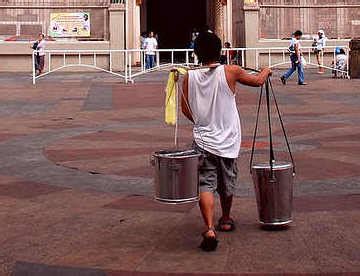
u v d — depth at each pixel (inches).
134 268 221.6
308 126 552.7
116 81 1052.5
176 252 237.6
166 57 1695.4
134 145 470.9
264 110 671.8
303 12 1411.2
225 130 243.8
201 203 237.9
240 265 221.8
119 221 281.3
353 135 502.6
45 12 1362.0
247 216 285.4
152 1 1755.7
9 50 1321.4
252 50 1171.9
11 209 304.5
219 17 1467.8
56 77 1162.6
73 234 262.7
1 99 808.3
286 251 235.6
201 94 243.1
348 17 1427.2
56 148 467.2
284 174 258.2
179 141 482.9
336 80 1045.8
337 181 351.9
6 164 414.6
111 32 1343.5
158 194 231.0
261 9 1384.1
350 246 240.5
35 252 240.5
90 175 376.5
